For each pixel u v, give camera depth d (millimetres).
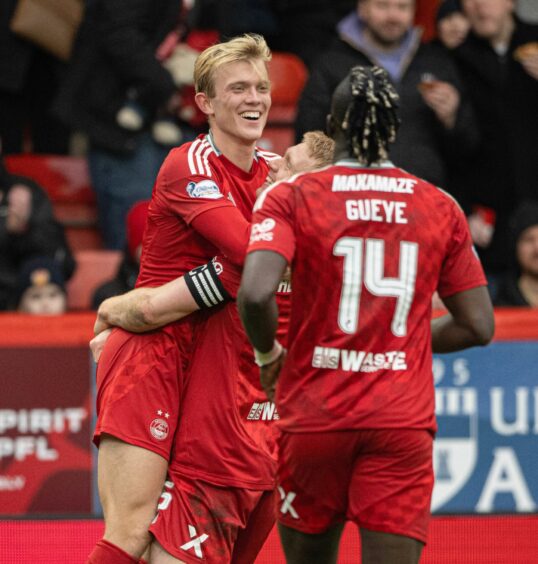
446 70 25094
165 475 14758
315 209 12617
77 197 29422
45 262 24016
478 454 20984
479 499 20984
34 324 20562
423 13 32375
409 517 12547
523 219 23766
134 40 25844
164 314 14430
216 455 14766
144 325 14555
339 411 12461
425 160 24516
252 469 15047
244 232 14047
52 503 20469
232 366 14844
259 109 14633
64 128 29984
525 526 20453
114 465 14531
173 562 14430
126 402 14578
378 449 12500
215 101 14656
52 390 20531
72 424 20578
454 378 20984
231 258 14070
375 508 12508
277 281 12383
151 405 14602
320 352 12570
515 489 21062
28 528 19688
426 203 12852
